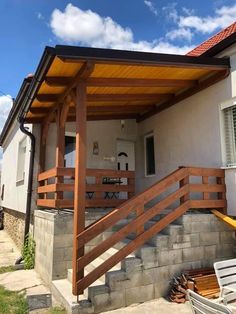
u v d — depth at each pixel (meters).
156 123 8.67
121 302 4.52
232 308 3.28
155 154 8.67
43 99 6.18
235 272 3.80
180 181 5.60
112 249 5.70
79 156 4.76
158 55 5.12
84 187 4.72
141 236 4.92
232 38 5.71
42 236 6.50
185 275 4.97
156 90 7.08
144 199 5.04
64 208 6.51
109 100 6.57
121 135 9.65
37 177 7.94
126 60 4.77
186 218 5.39
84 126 4.88
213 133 6.38
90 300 4.33
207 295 4.62
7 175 13.95
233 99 5.95
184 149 7.34
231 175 5.86
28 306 4.68
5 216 15.05
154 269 4.90
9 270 7.05
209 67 5.79
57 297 4.88
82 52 4.44
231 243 5.77
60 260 5.57
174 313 4.27
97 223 4.61
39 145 8.05
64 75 5.13
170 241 5.15
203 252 5.44
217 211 5.79
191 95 7.09
